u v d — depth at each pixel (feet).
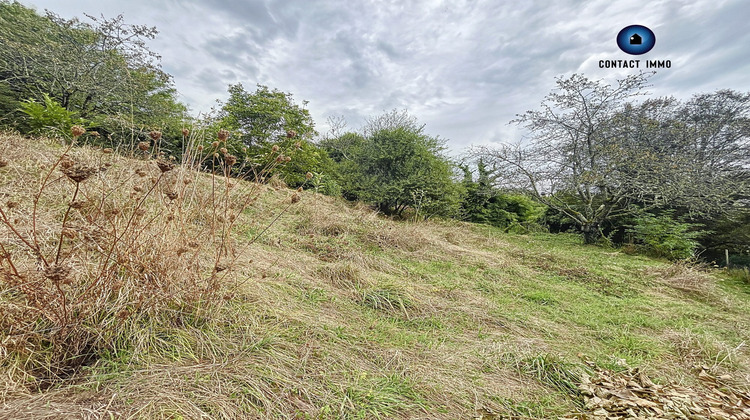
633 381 6.11
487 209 41.29
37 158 11.24
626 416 4.87
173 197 6.15
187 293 6.17
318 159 37.58
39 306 4.50
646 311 11.34
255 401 4.38
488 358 6.61
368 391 4.97
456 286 11.64
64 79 25.90
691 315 11.27
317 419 4.26
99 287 5.16
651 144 30.30
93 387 4.17
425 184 31.45
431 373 5.81
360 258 13.15
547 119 32.40
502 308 9.96
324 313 7.84
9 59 25.25
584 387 5.72
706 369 7.27
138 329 5.32
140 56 29.48
